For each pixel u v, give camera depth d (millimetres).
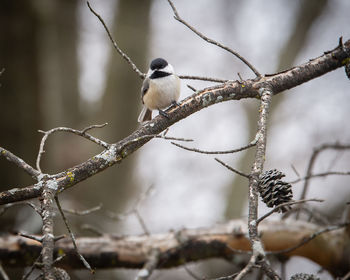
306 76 5484
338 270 6988
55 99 12227
